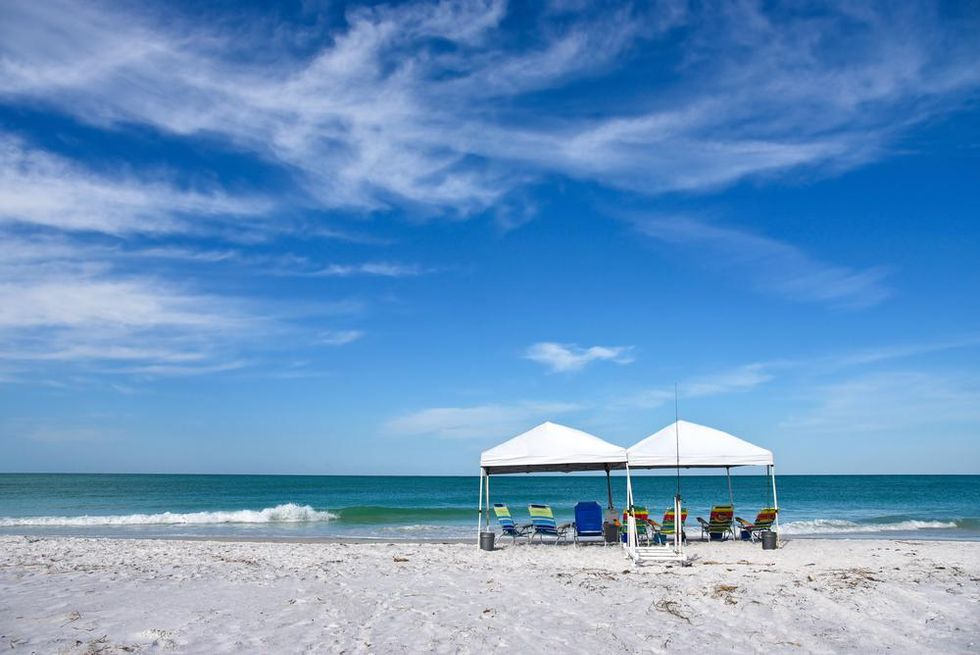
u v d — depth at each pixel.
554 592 9.66
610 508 16.53
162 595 9.05
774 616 8.11
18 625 7.21
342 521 28.80
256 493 55.38
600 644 6.89
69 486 68.06
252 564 12.60
